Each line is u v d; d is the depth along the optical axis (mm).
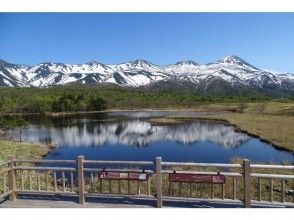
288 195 13453
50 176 17422
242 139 40312
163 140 42344
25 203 9359
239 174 8547
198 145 36938
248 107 102250
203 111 110125
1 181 13602
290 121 55688
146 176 8977
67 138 45438
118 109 146875
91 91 198500
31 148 31656
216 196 12734
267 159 26312
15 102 110812
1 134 41062
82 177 9227
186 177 8797
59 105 120625
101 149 35625
